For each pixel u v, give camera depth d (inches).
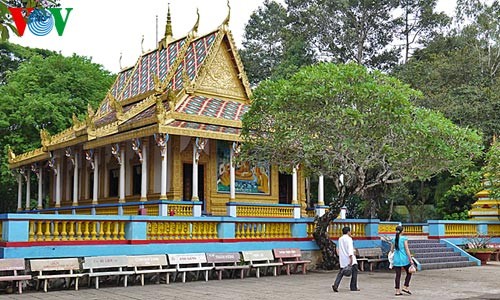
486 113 1507.1
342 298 559.2
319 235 847.1
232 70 1146.7
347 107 719.1
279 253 784.9
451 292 618.2
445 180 1551.4
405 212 1905.8
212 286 647.1
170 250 706.2
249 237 791.1
